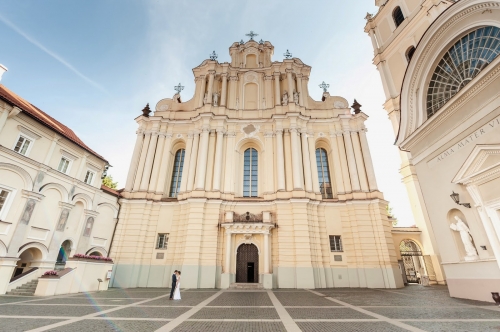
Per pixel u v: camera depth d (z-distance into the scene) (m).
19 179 16.19
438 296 14.06
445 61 13.93
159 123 28.25
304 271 20.88
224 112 28.02
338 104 29.48
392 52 28.61
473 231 11.76
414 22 25.70
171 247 23.03
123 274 21.80
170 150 27.67
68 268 16.34
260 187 26.16
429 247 24.33
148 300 13.41
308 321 8.22
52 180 18.16
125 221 23.88
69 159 19.89
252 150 28.25
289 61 30.27
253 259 22.53
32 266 17.08
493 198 10.79
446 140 13.12
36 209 16.92
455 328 6.96
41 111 22.31
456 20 12.81
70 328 7.14
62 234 18.56
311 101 30.12
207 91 30.08
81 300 12.98
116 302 12.52
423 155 14.72
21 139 16.58
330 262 22.50
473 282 11.87
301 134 26.94
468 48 12.62
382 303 12.08
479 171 11.09
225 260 21.52
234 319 8.59
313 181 25.34
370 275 21.50
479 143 11.34
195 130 27.47
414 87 15.25
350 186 25.09
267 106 28.94
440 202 13.47
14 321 7.90
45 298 13.50
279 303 12.39
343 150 26.72
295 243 21.81
